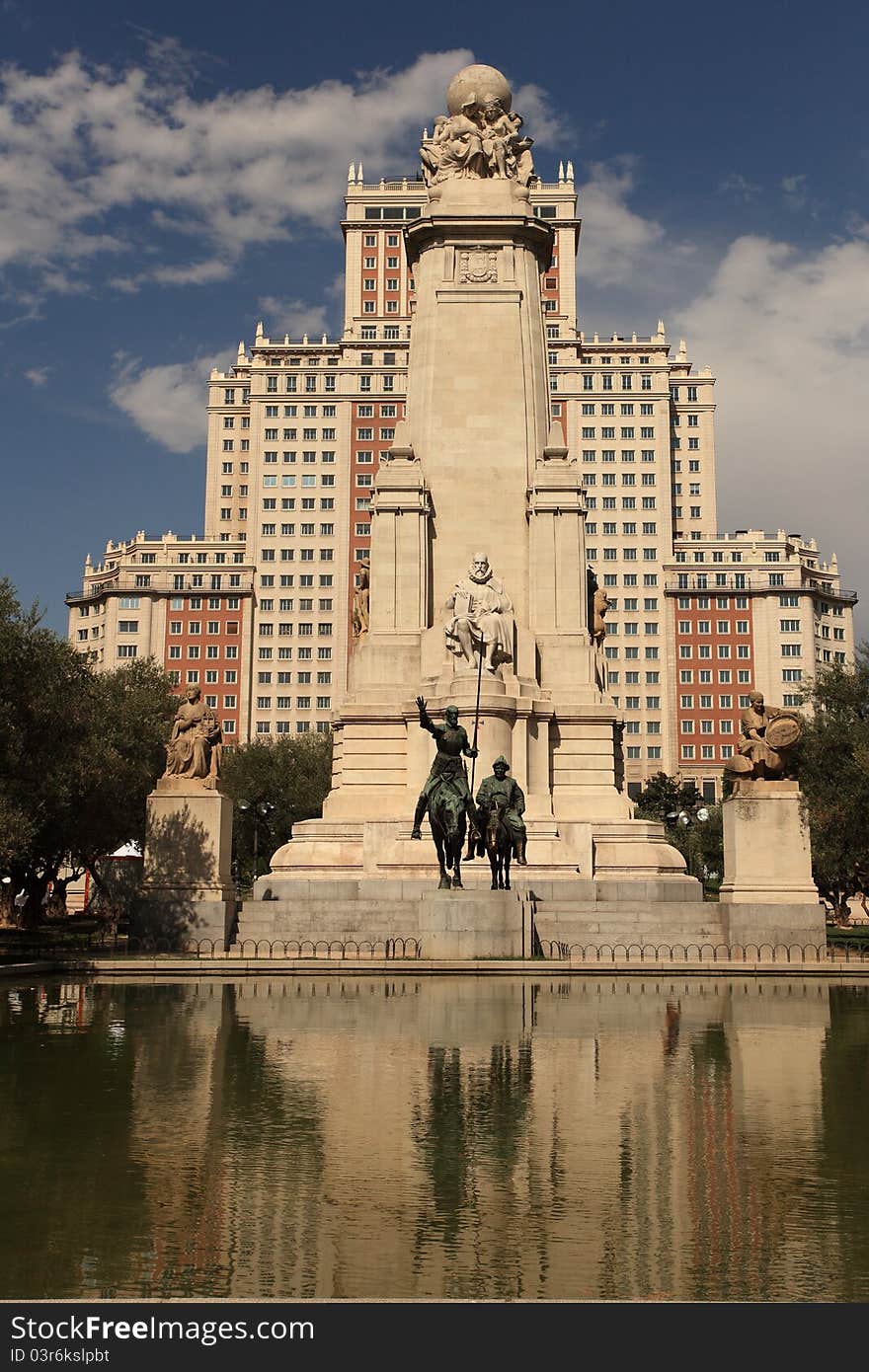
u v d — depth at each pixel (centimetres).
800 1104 1244
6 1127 1136
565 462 4425
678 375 15000
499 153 4594
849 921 7131
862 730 4084
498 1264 776
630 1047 1596
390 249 14675
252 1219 865
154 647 13900
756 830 3441
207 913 3291
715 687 13725
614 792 4128
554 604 4297
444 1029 1762
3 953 3319
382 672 4216
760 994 2330
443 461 4419
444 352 4488
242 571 14000
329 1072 1410
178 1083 1345
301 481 14250
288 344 14425
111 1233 834
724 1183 954
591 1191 934
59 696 3847
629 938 3262
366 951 3238
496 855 3175
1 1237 826
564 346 14562
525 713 4044
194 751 3453
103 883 5550
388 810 4053
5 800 3306
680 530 14762
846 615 14362
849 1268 770
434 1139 1090
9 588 3619
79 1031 1747
